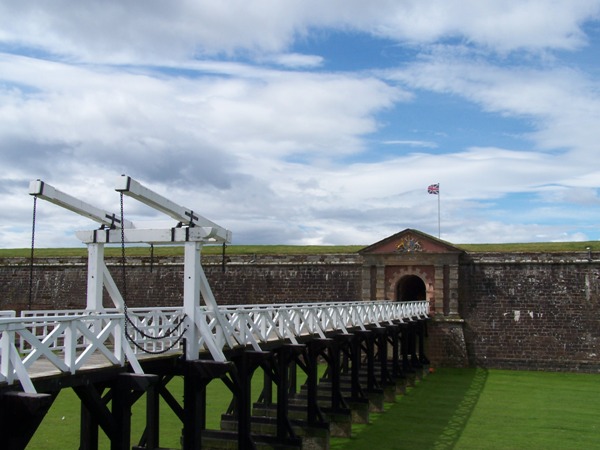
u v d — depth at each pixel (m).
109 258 35.88
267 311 14.56
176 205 12.29
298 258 34.38
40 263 35.81
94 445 10.44
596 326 30.50
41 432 17.64
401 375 24.45
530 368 31.09
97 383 10.31
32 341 8.70
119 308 13.52
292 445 15.09
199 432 11.93
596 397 23.98
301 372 28.38
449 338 31.91
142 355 11.43
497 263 32.22
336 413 17.92
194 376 11.81
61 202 12.06
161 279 34.97
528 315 31.52
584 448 16.94
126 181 11.06
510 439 17.72
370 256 33.34
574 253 31.19
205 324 12.18
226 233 13.23
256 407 19.23
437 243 32.41
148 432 14.60
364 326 21.31
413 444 17.09
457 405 22.27
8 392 8.21
